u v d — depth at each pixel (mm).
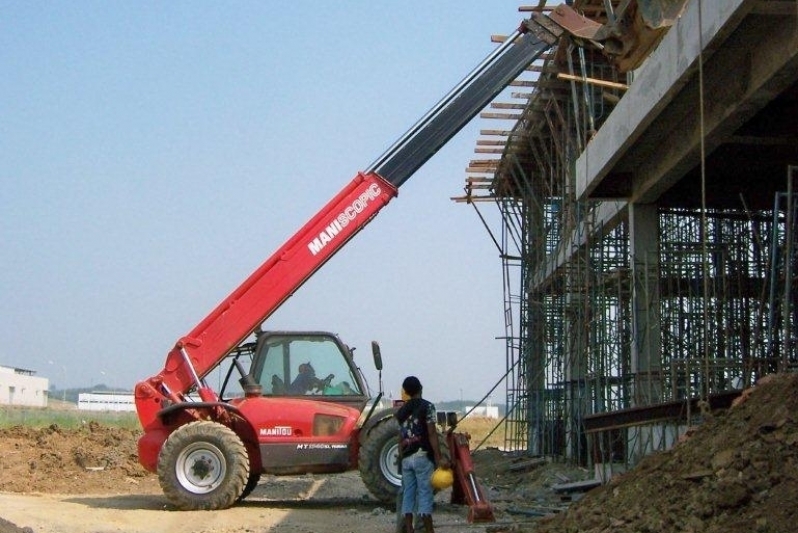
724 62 11219
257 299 14367
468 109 15344
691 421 10781
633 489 8031
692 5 10461
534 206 24406
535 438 24188
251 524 12039
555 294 22609
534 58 15516
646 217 15703
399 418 9773
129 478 18328
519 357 25031
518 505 14023
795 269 12562
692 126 12758
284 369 14406
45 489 16781
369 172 14945
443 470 9578
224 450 13273
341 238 14656
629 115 12906
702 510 6801
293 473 13852
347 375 14547
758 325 12844
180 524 12031
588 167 15336
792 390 7418
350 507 13984
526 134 21797
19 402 85812
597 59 17453
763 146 13336
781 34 10055
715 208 16000
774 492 6539
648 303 15195
